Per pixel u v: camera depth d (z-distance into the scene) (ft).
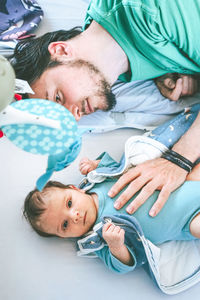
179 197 3.31
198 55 3.60
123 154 3.73
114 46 3.69
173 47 3.62
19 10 4.55
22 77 3.78
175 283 3.25
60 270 3.28
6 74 1.59
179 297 3.21
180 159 3.51
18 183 3.62
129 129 4.07
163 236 3.31
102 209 3.41
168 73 4.00
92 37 3.77
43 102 2.01
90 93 3.78
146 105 4.09
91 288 3.22
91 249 3.30
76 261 3.34
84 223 3.37
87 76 3.73
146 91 4.09
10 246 3.35
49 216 3.34
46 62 3.74
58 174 3.73
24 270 3.26
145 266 3.32
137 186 3.38
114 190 3.43
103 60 3.74
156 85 4.11
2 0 4.53
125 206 3.37
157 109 4.10
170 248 3.43
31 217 3.36
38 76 3.74
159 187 3.39
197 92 4.14
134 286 3.24
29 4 4.60
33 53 3.81
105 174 3.53
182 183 3.40
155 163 3.54
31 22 4.52
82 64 3.72
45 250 3.37
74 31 3.97
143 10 3.27
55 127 1.87
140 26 3.39
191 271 3.31
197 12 3.33
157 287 3.24
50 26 4.63
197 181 3.39
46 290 3.19
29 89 3.40
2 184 3.60
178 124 3.83
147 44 3.53
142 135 3.93
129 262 3.23
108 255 3.27
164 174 3.43
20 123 1.85
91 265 3.34
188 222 3.26
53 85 3.71
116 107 4.04
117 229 3.12
